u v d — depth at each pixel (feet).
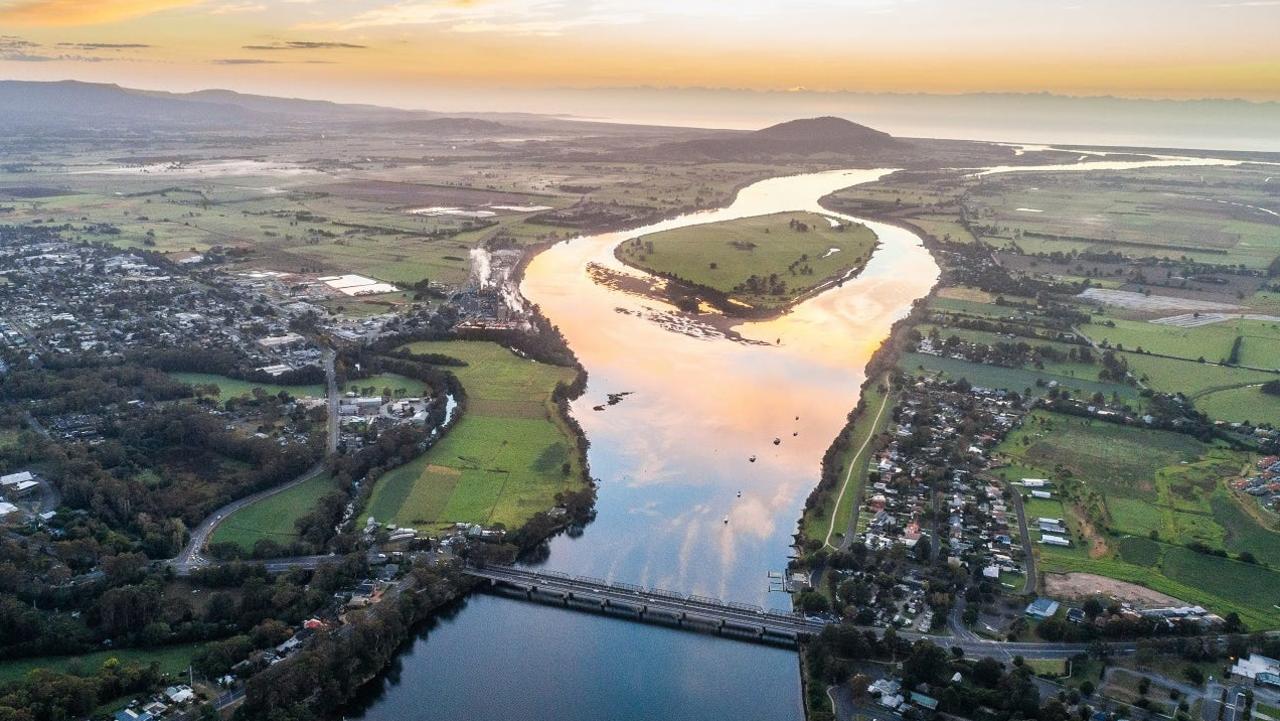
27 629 644.27
